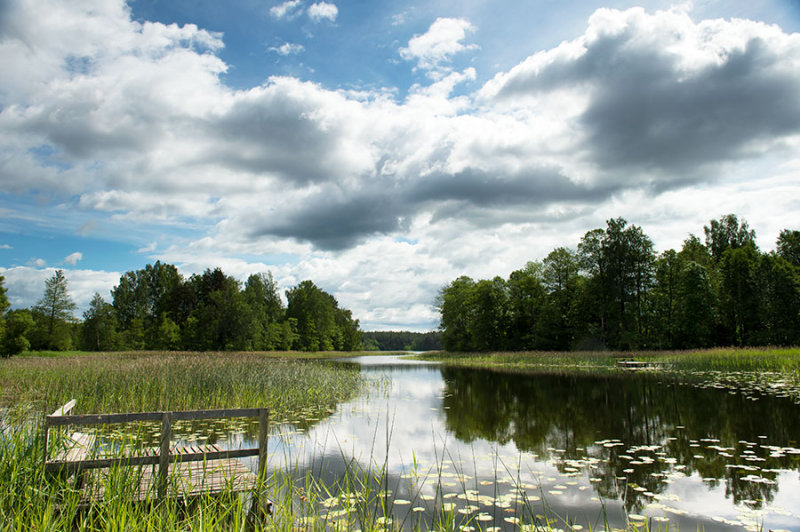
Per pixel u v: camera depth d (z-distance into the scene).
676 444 8.98
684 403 14.07
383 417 11.91
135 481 4.84
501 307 59.69
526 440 9.41
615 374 25.73
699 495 6.05
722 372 24.69
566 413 12.78
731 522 5.16
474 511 5.35
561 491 6.18
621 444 9.04
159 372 16.08
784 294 43.59
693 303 44.62
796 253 51.94
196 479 5.46
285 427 10.45
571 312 52.06
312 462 7.47
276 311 87.31
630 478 6.78
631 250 48.56
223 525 4.42
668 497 5.95
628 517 5.27
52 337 56.91
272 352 70.38
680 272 48.06
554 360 37.31
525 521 5.06
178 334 63.50
